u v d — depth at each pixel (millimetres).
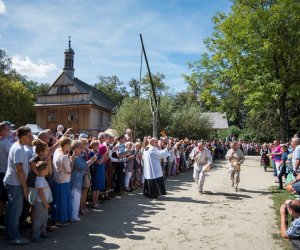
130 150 11875
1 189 6422
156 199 10477
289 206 4344
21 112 49250
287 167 12039
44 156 6242
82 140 8773
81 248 5824
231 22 24609
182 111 33031
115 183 11242
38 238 6098
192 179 15805
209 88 27234
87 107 42781
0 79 45750
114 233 6758
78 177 7680
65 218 7051
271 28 22750
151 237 6566
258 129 38125
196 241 6391
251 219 8094
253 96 22516
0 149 6398
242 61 24156
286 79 23266
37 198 6070
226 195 11391
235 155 12664
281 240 6512
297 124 31203
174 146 17609
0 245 5770
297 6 22375
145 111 29672
